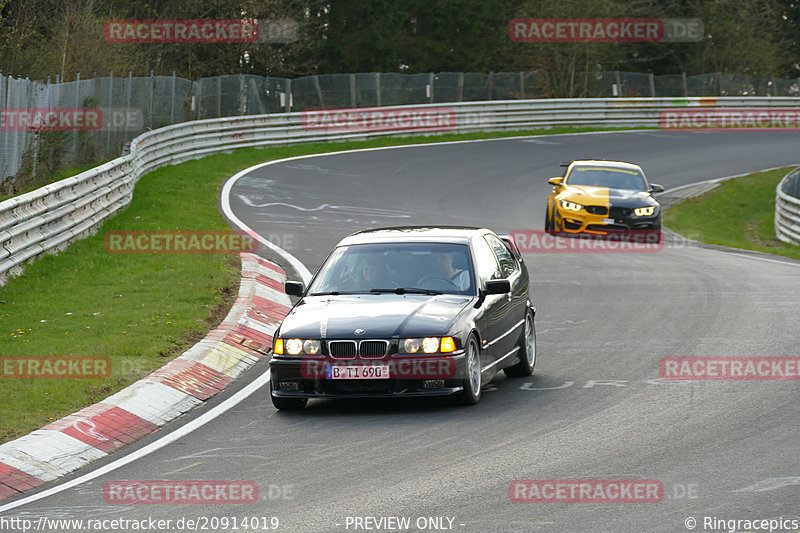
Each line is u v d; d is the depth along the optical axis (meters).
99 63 114.50
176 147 113.62
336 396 33.28
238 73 182.50
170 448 30.36
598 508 22.81
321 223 83.81
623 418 31.52
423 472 26.25
